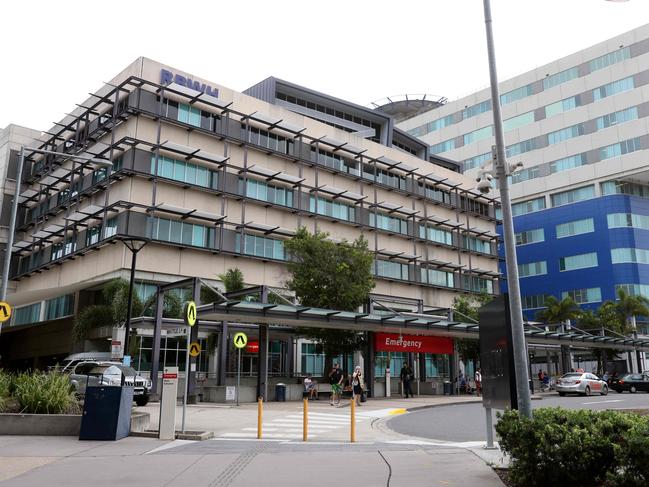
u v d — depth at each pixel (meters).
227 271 43.25
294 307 28.86
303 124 53.00
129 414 13.84
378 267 56.41
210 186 45.06
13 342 56.25
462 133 86.25
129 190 40.59
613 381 42.09
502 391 10.41
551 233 75.00
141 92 42.31
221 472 8.65
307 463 9.47
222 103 45.88
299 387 30.88
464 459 9.74
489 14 12.12
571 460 6.89
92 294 43.62
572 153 74.25
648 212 70.81
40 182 53.16
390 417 21.16
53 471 8.78
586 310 65.56
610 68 72.56
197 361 41.38
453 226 65.00
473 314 48.09
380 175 59.12
